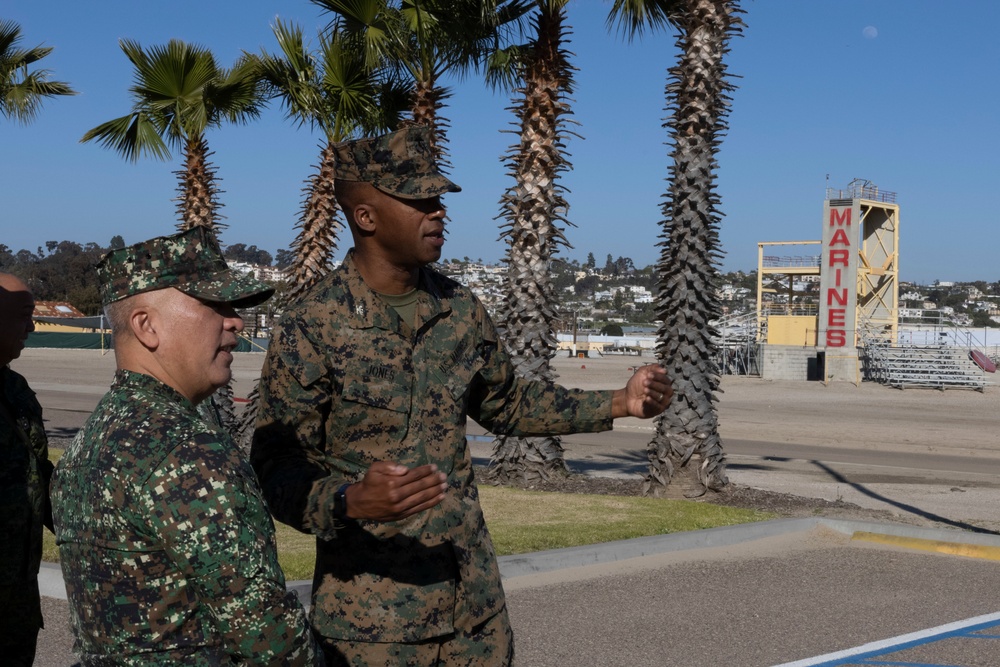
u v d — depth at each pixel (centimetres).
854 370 4175
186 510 191
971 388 3853
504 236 1188
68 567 206
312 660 205
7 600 332
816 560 771
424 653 278
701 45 1100
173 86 1497
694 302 1107
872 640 573
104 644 199
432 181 279
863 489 1266
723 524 891
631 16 1158
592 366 5588
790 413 2725
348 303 284
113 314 214
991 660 541
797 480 1359
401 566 275
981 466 1602
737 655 542
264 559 196
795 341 4597
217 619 194
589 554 739
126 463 194
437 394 289
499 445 1197
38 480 341
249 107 1551
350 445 282
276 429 277
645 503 1002
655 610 625
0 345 340
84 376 3591
